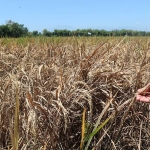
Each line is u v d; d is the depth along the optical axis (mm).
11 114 2482
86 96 2549
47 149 2238
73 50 4176
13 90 2588
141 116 2738
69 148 2482
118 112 2533
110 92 2576
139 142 2480
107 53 3658
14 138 1288
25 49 5395
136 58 4340
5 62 3830
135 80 2926
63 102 2455
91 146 2516
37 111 2312
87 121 2336
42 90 2594
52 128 2273
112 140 2498
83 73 2834
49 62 3764
